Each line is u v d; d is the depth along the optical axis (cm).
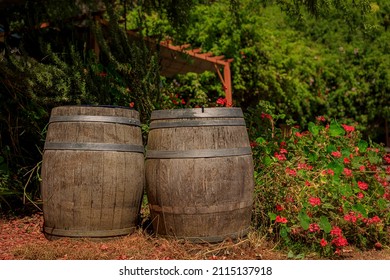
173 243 395
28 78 523
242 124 413
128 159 422
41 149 580
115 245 407
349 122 1248
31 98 550
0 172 578
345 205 435
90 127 414
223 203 393
